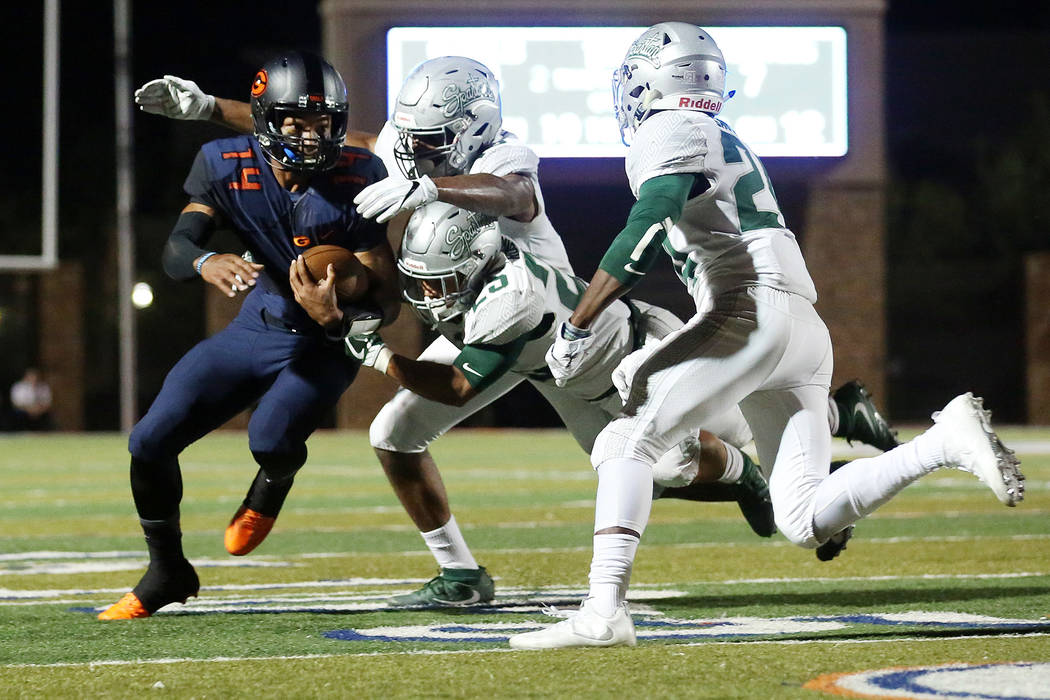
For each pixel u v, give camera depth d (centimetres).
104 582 1343
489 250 1040
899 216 7138
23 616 1106
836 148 5278
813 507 964
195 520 2055
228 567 1469
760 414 1008
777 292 964
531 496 2461
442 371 1045
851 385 1177
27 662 897
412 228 1035
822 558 1078
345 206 1069
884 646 900
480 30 5088
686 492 1255
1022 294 6831
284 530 1889
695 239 981
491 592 1181
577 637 909
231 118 1175
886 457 934
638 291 5925
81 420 6244
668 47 987
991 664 827
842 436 1180
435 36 5112
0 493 2652
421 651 923
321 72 1044
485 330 1038
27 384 6075
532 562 1485
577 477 2972
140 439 1067
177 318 6869
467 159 1077
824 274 5475
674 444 953
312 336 1091
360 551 1633
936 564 1408
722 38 5169
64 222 6881
